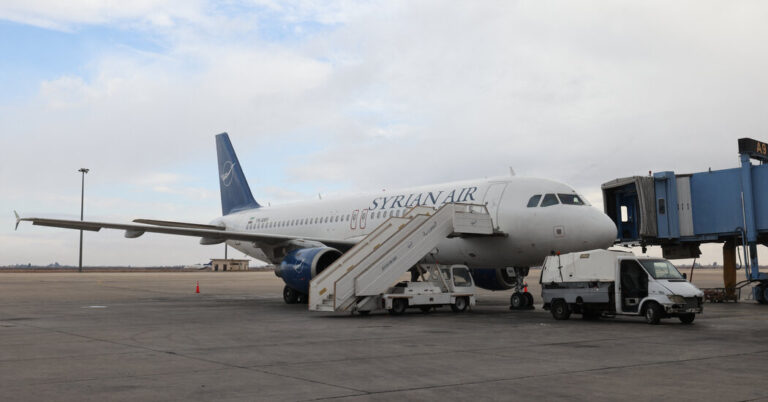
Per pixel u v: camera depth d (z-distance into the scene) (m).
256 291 36.38
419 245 18.27
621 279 15.13
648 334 12.41
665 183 23.70
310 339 11.63
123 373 7.95
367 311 17.47
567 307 15.88
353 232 25.73
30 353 9.80
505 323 14.93
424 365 8.53
